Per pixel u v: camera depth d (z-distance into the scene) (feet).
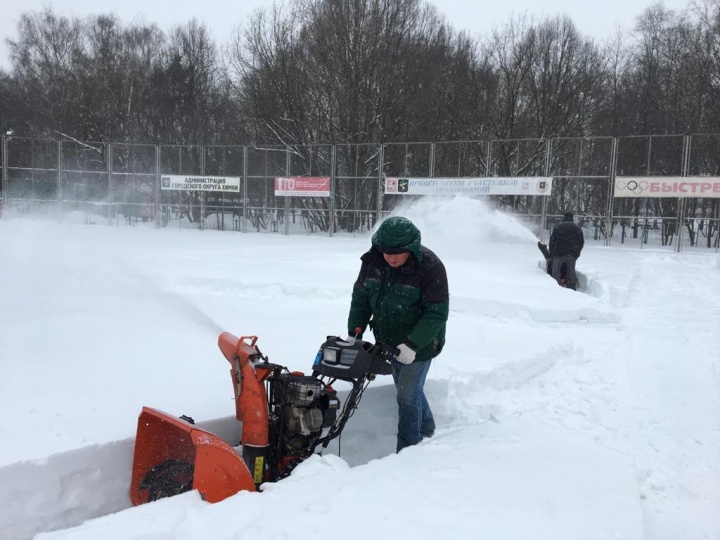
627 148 83.20
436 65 99.25
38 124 122.42
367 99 89.97
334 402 12.21
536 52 99.19
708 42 86.38
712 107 86.53
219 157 94.73
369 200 87.71
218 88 117.70
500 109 99.86
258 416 11.25
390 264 12.37
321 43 91.61
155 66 118.73
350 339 13.02
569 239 41.47
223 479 10.28
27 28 125.90
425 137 96.37
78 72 118.83
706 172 77.77
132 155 99.60
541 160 91.40
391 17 91.66
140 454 11.54
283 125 95.14
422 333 12.16
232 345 11.64
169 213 96.94
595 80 101.55
